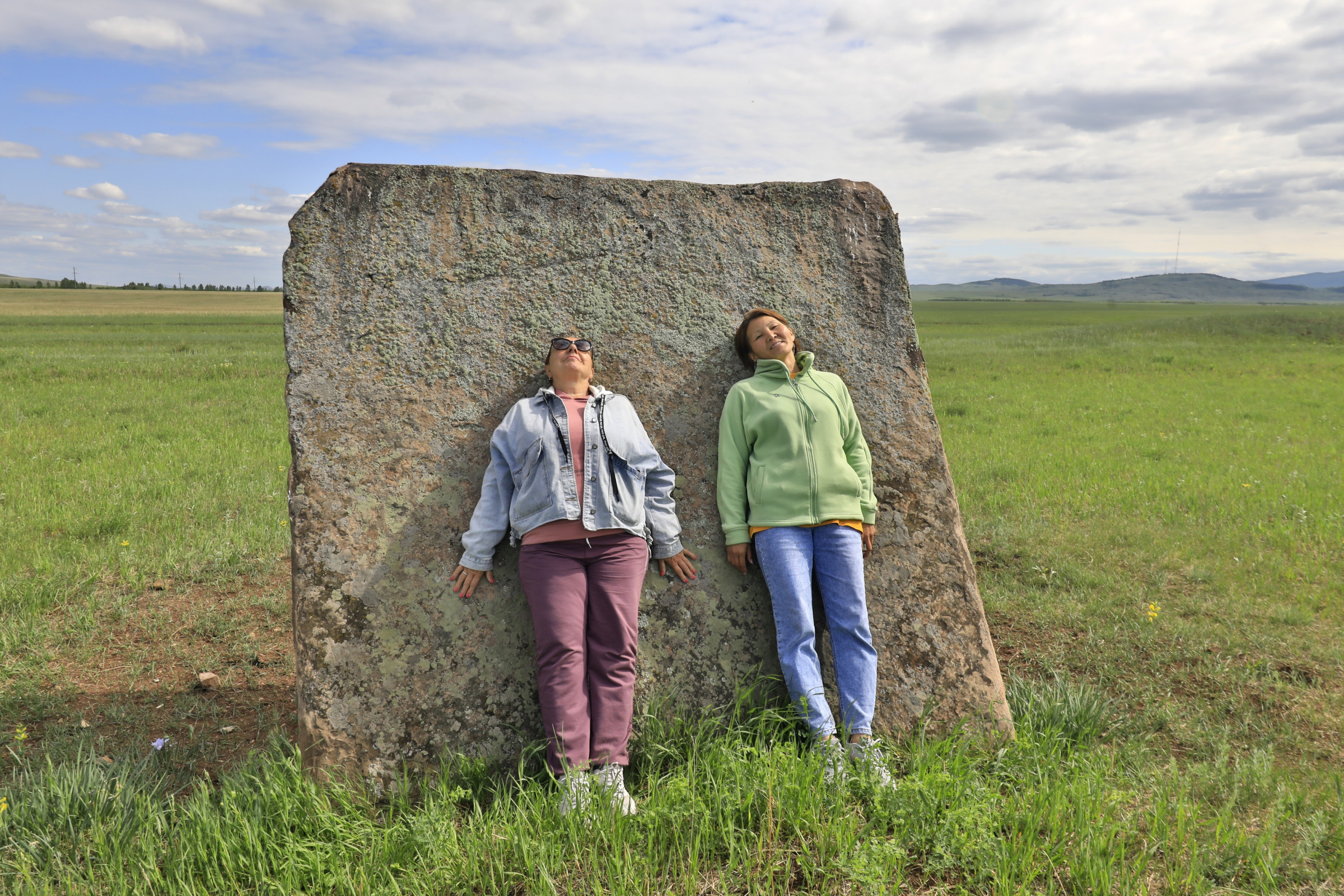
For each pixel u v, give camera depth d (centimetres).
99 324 5109
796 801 273
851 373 406
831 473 339
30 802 275
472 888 245
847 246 425
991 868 251
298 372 343
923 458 399
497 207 384
